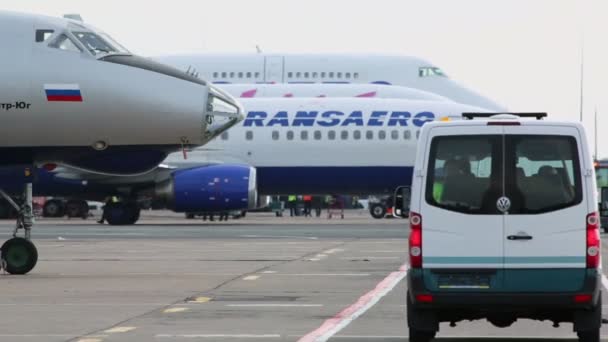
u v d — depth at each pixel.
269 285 65.69
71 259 87.88
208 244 109.06
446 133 41.34
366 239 118.38
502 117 42.38
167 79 74.75
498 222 40.78
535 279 40.69
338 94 196.25
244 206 158.12
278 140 165.38
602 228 146.25
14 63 72.62
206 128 75.31
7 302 56.34
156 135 74.50
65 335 43.88
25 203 74.81
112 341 42.25
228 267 79.50
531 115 44.69
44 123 73.06
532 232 40.62
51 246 105.81
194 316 50.41
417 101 169.12
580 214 40.59
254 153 165.38
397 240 115.94
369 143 164.12
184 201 158.12
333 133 165.00
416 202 41.28
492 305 40.72
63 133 73.44
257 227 154.75
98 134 73.75
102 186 161.50
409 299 41.81
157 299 57.84
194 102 74.56
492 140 41.12
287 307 54.12
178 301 56.84
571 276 40.56
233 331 45.25
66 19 75.06
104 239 119.88
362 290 62.72
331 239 118.50
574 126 40.97
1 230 147.62
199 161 164.25
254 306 54.59
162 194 159.75
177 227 154.50
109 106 73.12
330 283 66.94
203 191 157.50
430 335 41.81
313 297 58.91
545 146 40.97
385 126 164.62
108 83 73.06
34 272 75.38
